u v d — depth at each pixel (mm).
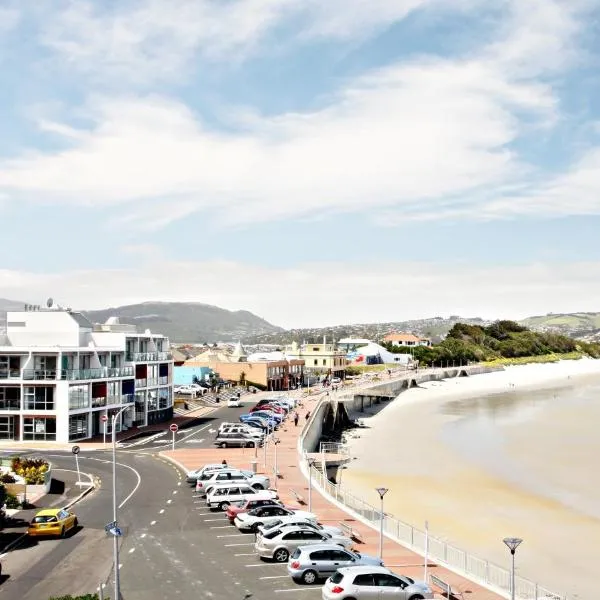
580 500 73375
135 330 120375
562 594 46812
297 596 34531
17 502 53594
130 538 45062
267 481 59219
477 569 43219
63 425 89062
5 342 98000
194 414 125062
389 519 50594
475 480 83125
